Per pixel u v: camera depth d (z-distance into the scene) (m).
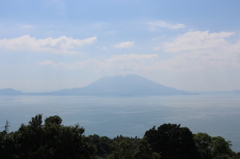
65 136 26.55
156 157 28.59
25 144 25.66
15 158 23.53
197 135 46.12
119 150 27.58
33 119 30.19
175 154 37.16
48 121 33.22
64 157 25.62
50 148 24.78
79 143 27.92
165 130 40.25
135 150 28.03
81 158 25.91
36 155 23.81
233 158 42.62
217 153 43.66
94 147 28.97
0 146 24.41
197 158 38.06
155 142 39.25
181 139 38.28
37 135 27.08
